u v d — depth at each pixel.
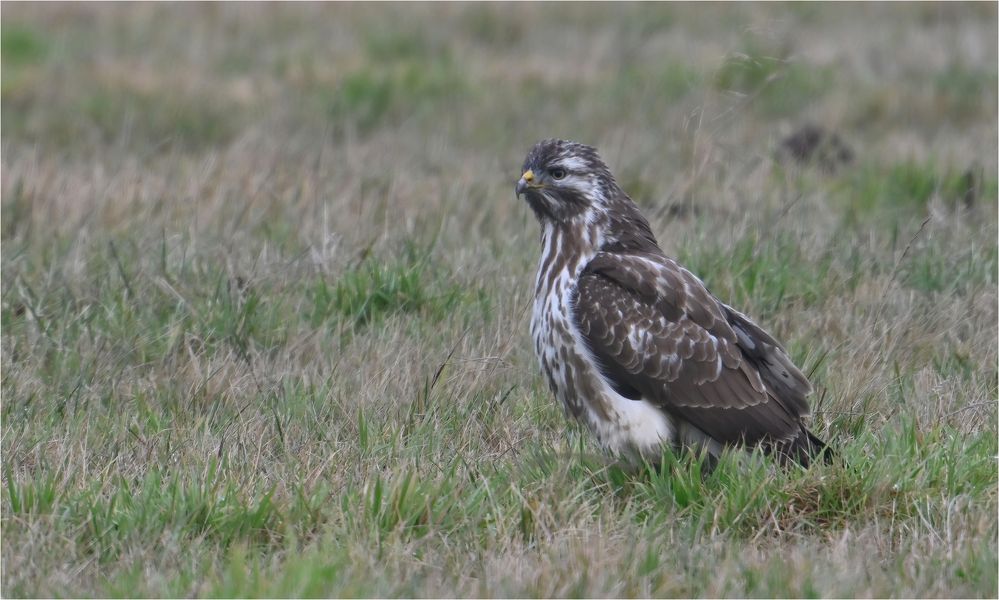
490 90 26.61
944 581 8.34
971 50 28.06
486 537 8.96
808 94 24.61
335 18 33.09
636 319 10.13
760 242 14.63
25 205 16.11
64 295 13.32
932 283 14.02
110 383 11.81
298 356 12.26
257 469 9.95
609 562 8.43
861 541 8.84
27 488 9.20
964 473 9.49
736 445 10.02
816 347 12.49
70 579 8.43
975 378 11.76
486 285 13.70
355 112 25.00
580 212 10.55
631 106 24.98
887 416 11.04
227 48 30.33
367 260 14.09
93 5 34.28
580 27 31.89
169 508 9.05
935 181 18.66
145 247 14.60
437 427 10.64
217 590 8.09
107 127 23.81
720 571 8.42
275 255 14.33
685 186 16.48
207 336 12.52
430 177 19.25
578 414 10.50
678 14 32.62
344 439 10.64
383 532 8.88
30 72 27.53
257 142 21.39
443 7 33.38
